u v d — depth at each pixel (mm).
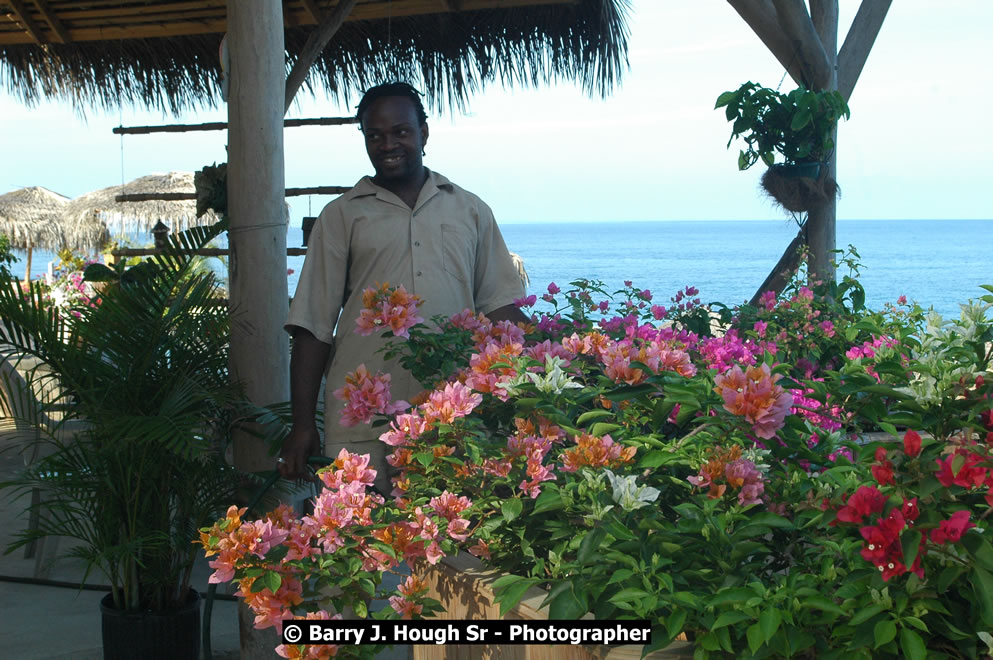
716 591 1533
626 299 3467
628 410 1997
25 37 5621
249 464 2918
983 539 1335
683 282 57938
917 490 1391
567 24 5156
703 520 1594
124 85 5941
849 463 1760
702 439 1784
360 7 5227
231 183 2871
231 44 2826
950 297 42344
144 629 2852
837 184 4367
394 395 2627
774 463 1851
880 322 3494
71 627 3420
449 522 1847
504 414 2172
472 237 2756
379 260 2635
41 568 3916
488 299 2828
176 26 5344
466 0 5047
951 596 1510
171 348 2883
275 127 2859
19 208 18141
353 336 2641
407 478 2049
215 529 1791
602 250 113750
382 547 1795
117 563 2930
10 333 2828
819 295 4109
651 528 1617
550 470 1812
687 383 1871
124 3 5129
